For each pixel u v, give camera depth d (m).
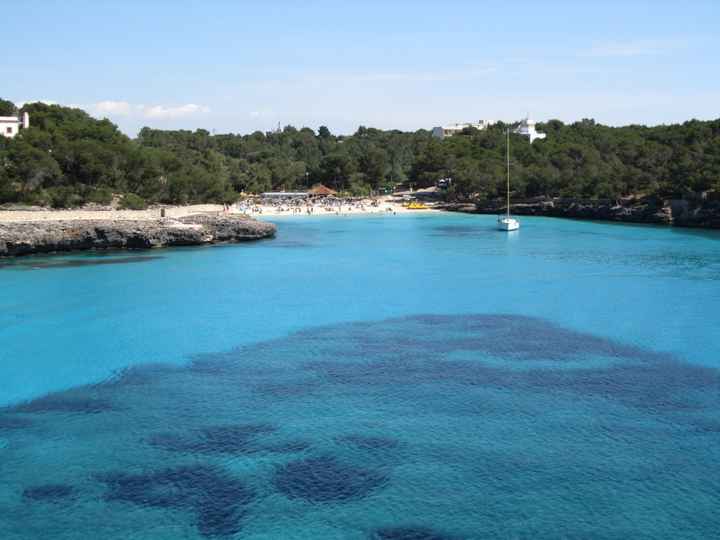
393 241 133.50
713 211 149.00
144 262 102.50
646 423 40.62
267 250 118.88
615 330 61.47
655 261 102.94
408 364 52.00
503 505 32.12
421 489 33.47
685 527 30.39
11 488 33.88
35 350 56.03
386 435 39.34
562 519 31.02
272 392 46.25
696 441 38.19
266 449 37.75
